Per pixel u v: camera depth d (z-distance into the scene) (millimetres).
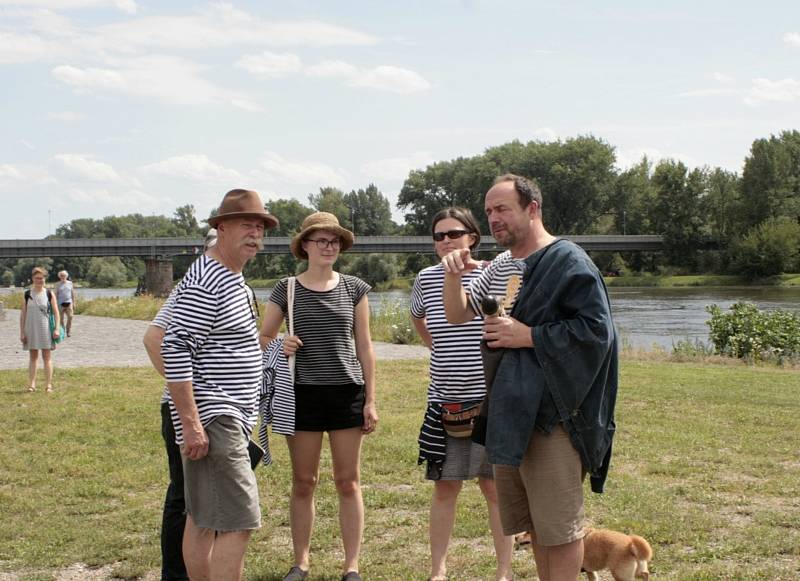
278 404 5211
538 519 3848
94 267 149375
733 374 14547
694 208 105625
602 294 3826
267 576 5293
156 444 8938
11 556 5656
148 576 5348
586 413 3807
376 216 160250
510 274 4016
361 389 5355
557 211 124562
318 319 5234
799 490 6938
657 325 38719
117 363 16766
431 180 133750
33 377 12594
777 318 19500
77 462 8156
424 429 5129
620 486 7082
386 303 26000
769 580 5004
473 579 5184
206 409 4250
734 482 7199
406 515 6449
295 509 5355
